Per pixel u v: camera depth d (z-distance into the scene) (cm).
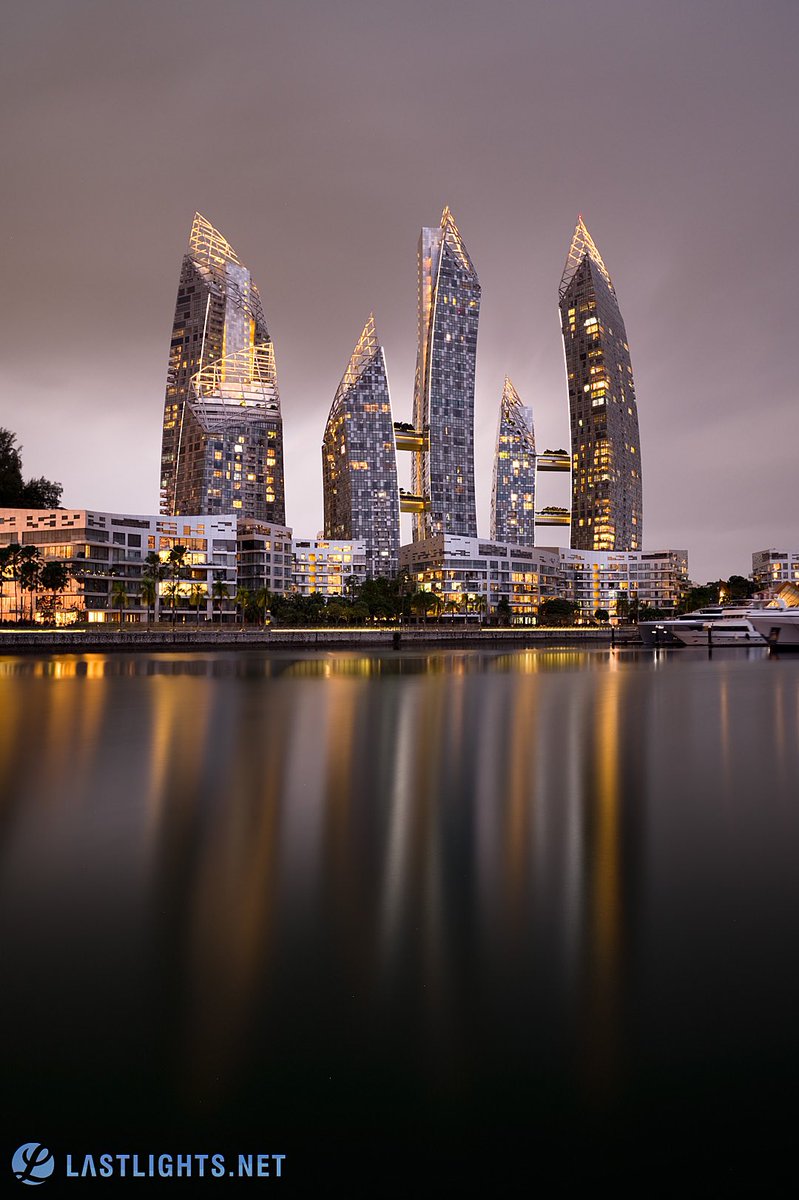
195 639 13225
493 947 1017
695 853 1445
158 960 978
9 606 15925
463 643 18025
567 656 12500
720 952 1003
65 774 2255
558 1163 641
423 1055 773
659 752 2734
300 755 2634
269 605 17262
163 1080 738
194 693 5166
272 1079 739
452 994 892
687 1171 634
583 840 1536
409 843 1512
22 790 2016
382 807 1823
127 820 1686
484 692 5469
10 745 2838
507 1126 681
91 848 1470
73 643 11588
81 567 15712
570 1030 816
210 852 1445
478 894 1220
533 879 1294
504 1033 810
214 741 2961
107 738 3027
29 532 16125
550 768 2395
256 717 3791
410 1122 686
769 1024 826
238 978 930
